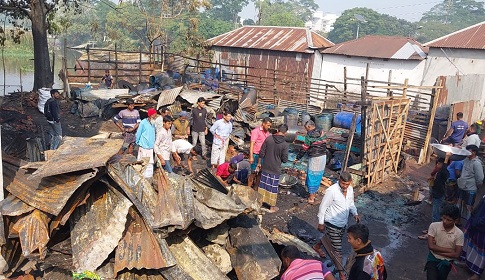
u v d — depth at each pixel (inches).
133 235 218.1
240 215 259.6
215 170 415.8
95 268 204.4
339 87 1057.5
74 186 211.5
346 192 255.8
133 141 441.7
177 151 414.9
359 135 477.7
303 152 392.5
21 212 214.5
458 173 338.3
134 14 2268.7
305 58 1090.7
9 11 860.0
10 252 225.1
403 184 447.2
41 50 819.4
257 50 1168.2
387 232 335.3
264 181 337.7
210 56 1261.1
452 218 211.8
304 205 367.6
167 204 224.5
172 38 2114.9
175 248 221.9
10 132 468.4
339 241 258.2
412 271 279.3
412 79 948.0
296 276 172.6
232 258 236.5
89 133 565.3
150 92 624.7
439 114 588.1
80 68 866.8
